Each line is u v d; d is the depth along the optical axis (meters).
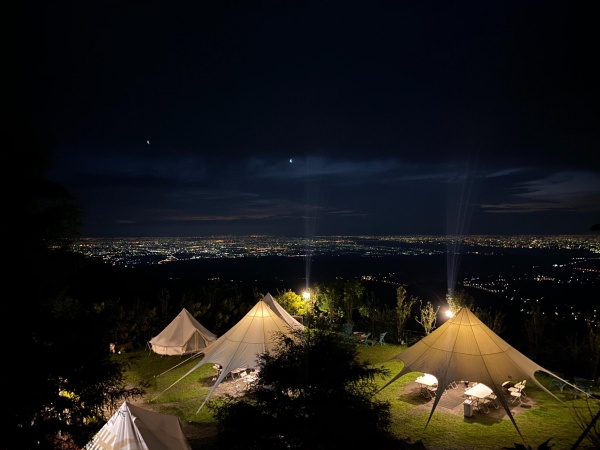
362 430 7.72
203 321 21.86
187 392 13.63
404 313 19.70
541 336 15.70
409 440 9.95
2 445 7.20
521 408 11.73
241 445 7.66
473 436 10.14
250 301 23.69
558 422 10.70
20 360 7.70
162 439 7.05
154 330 20.14
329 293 21.94
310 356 8.25
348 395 8.02
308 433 7.55
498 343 11.95
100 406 8.32
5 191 8.60
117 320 9.48
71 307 9.57
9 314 8.05
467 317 12.34
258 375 8.55
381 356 17.16
